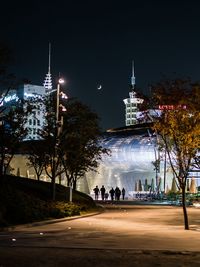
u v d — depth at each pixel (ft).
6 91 113.09
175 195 201.36
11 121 135.95
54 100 148.15
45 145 148.97
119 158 274.57
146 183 266.16
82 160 153.99
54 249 50.34
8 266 39.50
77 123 146.20
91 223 90.79
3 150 133.80
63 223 90.22
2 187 91.91
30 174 261.85
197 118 80.18
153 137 236.84
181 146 80.84
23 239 60.13
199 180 238.89
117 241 59.47
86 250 50.03
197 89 80.79
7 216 81.71
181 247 53.98
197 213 127.13
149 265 41.50
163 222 95.76
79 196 142.61
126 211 135.95
